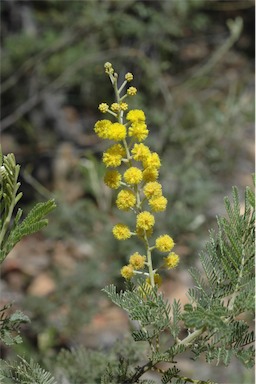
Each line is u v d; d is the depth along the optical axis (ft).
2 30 20.76
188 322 4.06
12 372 5.31
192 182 15.60
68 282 14.79
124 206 4.93
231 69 24.30
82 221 15.51
